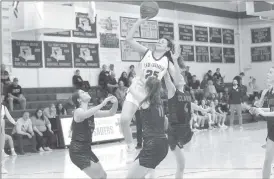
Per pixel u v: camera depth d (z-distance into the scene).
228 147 13.88
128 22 23.73
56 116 16.53
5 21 18.69
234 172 9.17
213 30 29.20
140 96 5.69
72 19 18.62
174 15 26.47
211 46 29.02
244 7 30.89
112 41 22.95
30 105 18.34
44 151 15.76
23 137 15.98
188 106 7.40
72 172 10.53
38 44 19.95
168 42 6.22
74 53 21.36
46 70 20.20
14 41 19.06
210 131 20.67
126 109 5.69
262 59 30.58
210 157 11.73
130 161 11.86
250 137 16.91
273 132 6.84
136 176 5.59
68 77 21.03
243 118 25.98
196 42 27.94
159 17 25.50
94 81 22.11
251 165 10.06
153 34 25.08
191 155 12.30
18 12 18.36
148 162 5.55
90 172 6.42
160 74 6.11
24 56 19.41
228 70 30.17
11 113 16.97
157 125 5.63
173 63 6.45
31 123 15.48
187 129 7.33
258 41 30.67
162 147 5.61
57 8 18.17
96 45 22.27
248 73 31.05
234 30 30.88
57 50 20.67
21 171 10.96
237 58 30.97
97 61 22.27
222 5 29.94
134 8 24.05
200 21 28.28
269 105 7.27
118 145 16.72
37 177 9.91
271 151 6.89
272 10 16.56
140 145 14.51
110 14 22.92
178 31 26.72
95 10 21.09
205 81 25.75
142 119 5.70
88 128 6.43
